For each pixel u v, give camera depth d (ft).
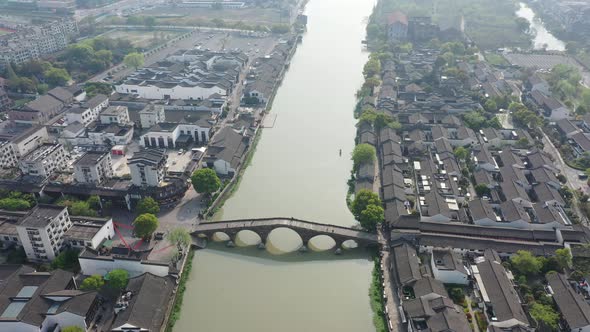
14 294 502.38
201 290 566.77
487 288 521.24
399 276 550.36
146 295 503.61
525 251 570.05
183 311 534.78
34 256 593.83
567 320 484.33
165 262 590.96
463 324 468.34
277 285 577.43
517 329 462.60
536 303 503.20
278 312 536.01
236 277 589.73
